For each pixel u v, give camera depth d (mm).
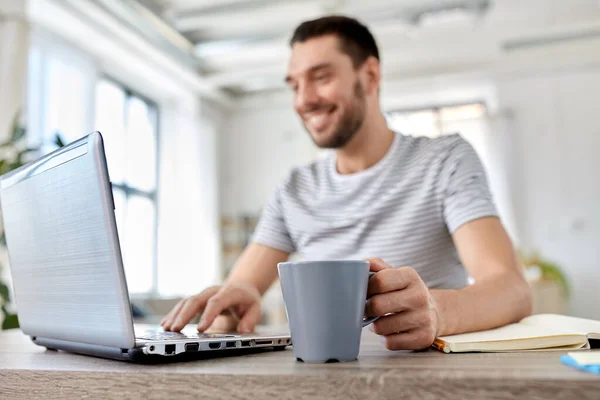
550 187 4734
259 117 5770
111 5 3557
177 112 5016
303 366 435
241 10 3869
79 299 506
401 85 5023
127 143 4566
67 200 489
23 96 2908
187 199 4895
